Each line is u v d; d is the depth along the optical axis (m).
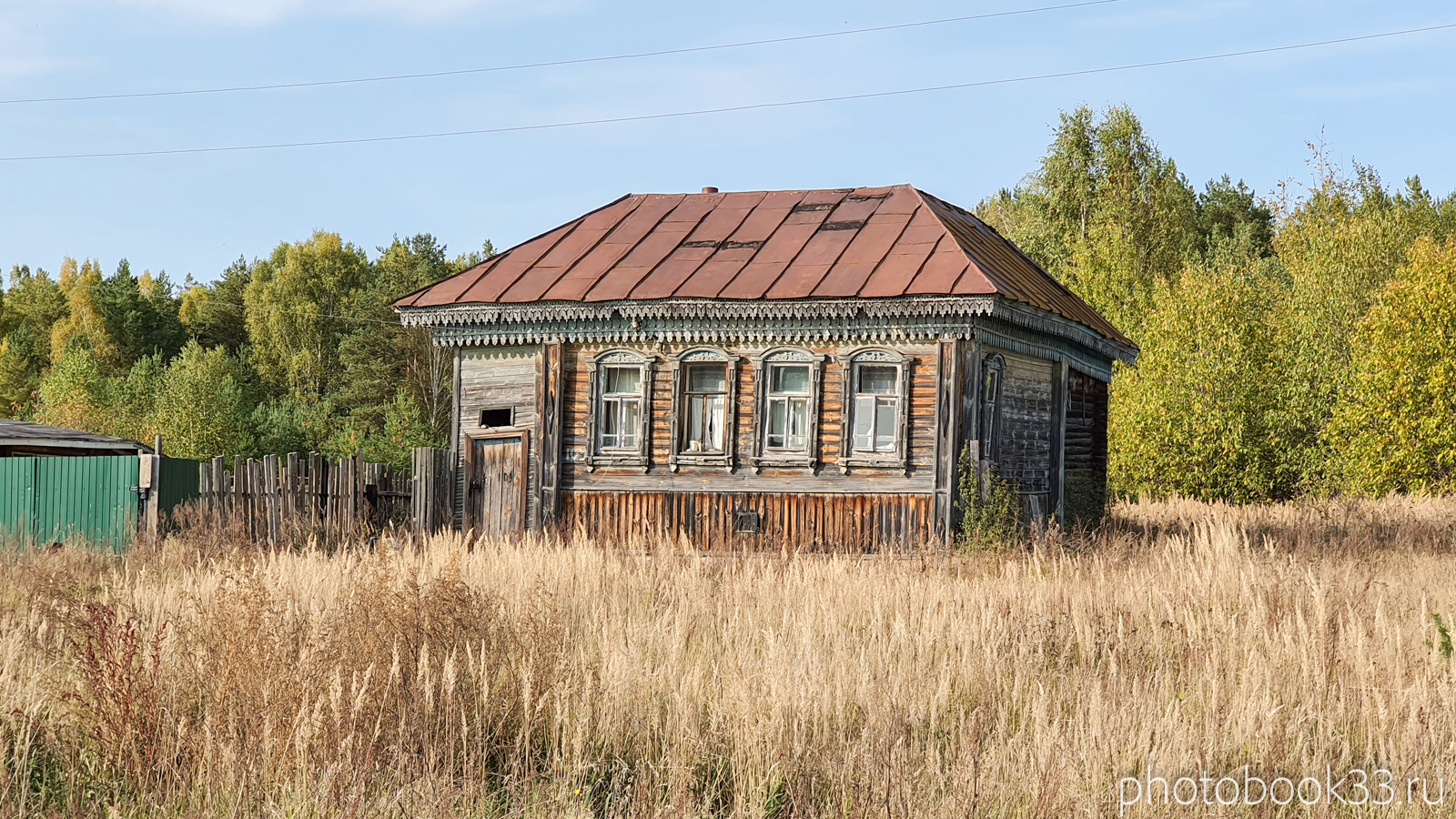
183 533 18.08
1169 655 9.84
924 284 18.45
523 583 12.39
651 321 19.92
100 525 19.97
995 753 7.05
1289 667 9.20
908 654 9.40
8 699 7.91
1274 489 36.47
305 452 57.56
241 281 90.62
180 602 10.86
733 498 19.56
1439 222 59.44
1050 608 11.55
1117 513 28.48
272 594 9.94
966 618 10.93
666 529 19.77
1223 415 36.03
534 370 20.73
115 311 86.81
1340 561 16.47
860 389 19.22
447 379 62.03
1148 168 53.16
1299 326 41.25
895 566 15.24
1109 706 7.91
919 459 18.66
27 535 18.36
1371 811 6.68
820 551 17.97
